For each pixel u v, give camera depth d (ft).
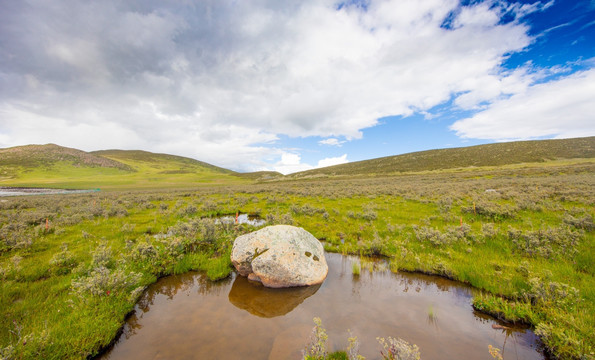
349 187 148.97
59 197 132.05
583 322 16.62
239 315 20.74
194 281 27.58
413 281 26.58
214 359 15.85
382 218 54.80
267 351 16.49
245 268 28.09
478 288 24.54
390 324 18.95
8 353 14.30
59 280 25.99
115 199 112.06
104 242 38.99
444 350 16.05
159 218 61.16
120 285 23.08
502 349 16.15
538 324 16.99
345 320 19.57
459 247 33.65
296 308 21.61
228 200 96.48
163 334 18.47
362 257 33.68
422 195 90.79
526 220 44.47
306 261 27.07
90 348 16.56
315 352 15.39
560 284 20.11
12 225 45.16
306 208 64.49
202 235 36.50
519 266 25.55
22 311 20.01
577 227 37.40
